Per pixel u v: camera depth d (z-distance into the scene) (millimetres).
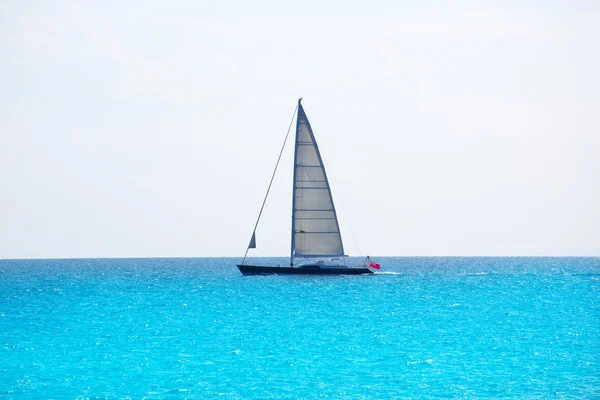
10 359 47625
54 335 59094
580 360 46562
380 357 47875
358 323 66625
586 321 67688
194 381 40906
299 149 109562
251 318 71062
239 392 38406
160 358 47812
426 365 45062
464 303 87875
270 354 49188
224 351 50531
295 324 65875
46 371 43656
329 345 53031
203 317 72188
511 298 96000
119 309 81938
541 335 57875
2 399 36938
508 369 43750
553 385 39469
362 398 37000
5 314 76750
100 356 48656
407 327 63500
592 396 37000
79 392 38469
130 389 39062
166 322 68000
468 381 40500
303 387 39406
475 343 53750
